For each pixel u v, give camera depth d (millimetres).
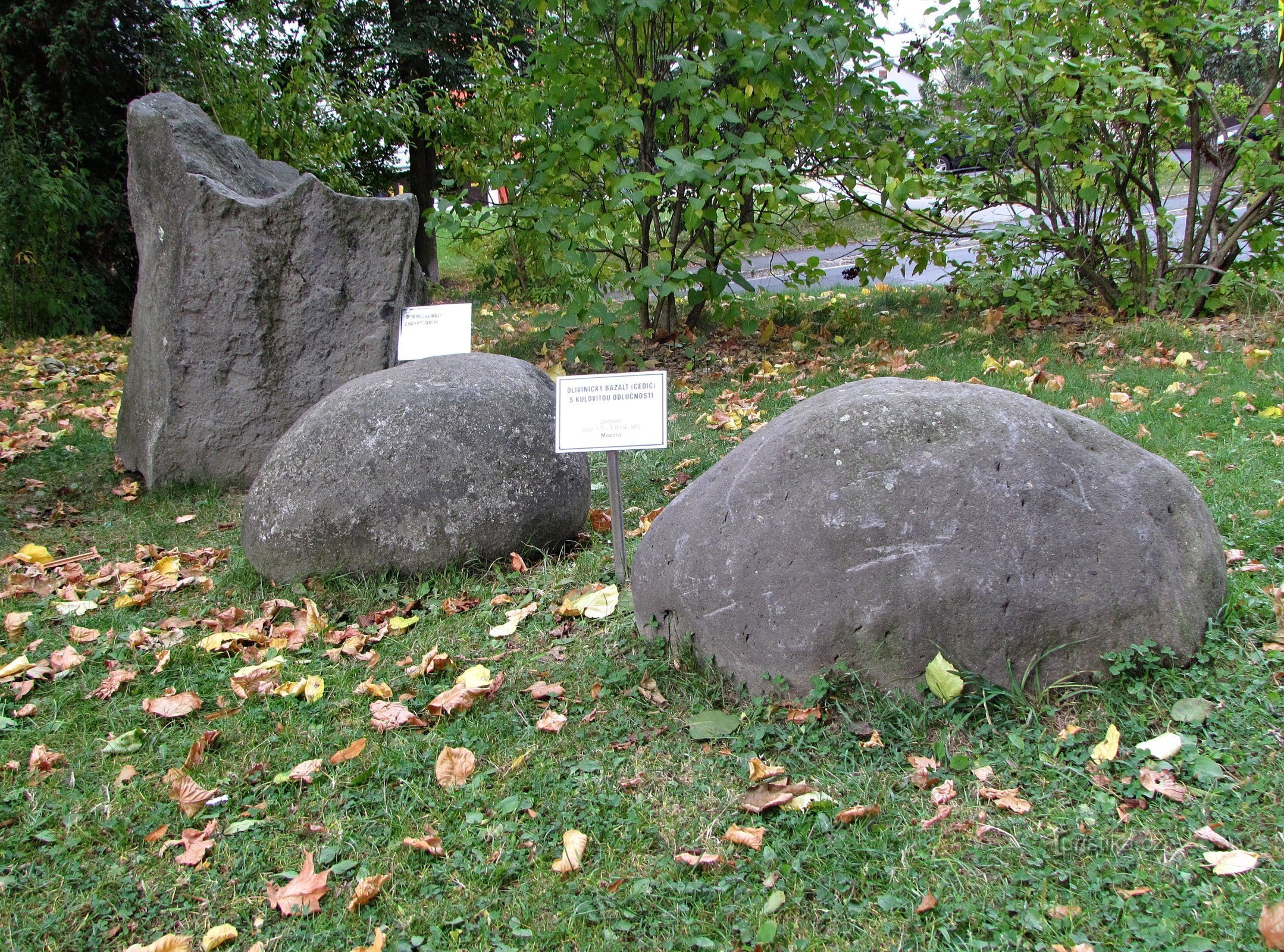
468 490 4426
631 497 5484
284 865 2812
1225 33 7574
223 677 3834
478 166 10305
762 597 3238
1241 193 8117
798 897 2516
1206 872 2484
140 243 6695
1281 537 4098
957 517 3115
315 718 3514
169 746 3395
